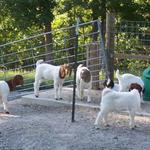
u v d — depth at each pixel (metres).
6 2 20.48
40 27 22.30
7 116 10.67
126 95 9.41
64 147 8.38
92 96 12.13
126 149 8.30
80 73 11.47
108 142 8.66
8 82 11.07
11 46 25.75
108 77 12.05
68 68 11.66
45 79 12.23
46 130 9.38
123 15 21.80
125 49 13.88
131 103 9.42
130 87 10.09
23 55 23.19
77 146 8.42
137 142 8.71
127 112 10.62
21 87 13.86
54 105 11.67
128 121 10.11
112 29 12.59
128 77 10.98
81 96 11.74
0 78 16.52
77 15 23.77
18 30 22.86
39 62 12.27
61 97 11.86
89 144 8.53
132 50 13.91
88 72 11.45
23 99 12.19
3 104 11.45
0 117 10.57
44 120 10.18
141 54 13.46
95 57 12.58
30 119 10.30
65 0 21.31
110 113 10.68
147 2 22.30
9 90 11.09
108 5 20.80
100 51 12.49
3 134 9.19
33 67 19.62
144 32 13.80
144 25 15.28
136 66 15.78
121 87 10.94
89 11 23.41
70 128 9.52
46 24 21.53
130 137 9.01
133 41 13.98
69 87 13.19
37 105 11.85
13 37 25.83
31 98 12.05
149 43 13.96
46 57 21.59
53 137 8.92
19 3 20.42
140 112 10.57
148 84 11.52
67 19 25.47
